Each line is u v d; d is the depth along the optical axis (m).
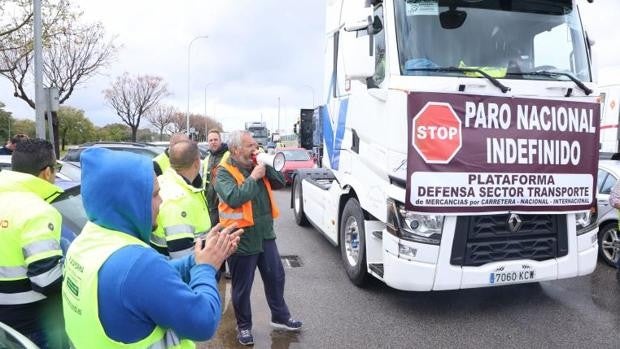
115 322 1.72
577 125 4.81
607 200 6.78
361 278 5.79
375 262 5.43
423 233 4.57
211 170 6.00
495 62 4.85
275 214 4.47
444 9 4.86
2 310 2.67
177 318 1.77
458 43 4.80
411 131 4.43
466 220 4.59
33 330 2.76
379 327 4.77
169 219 3.21
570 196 4.82
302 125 24.25
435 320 4.93
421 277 4.55
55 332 2.80
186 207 3.29
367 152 5.27
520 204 4.65
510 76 4.79
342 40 6.23
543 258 4.85
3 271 2.63
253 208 4.25
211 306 1.92
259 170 4.14
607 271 6.61
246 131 4.33
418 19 4.79
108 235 1.84
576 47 5.16
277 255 4.52
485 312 5.15
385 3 4.85
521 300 5.48
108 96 42.50
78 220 3.89
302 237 8.96
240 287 4.32
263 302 5.50
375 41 5.08
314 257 7.48
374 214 5.08
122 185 1.83
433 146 4.44
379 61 5.02
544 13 5.11
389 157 4.69
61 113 42.72
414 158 4.42
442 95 4.47
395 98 4.59
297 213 10.15
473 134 4.52
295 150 19.58
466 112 4.51
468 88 4.59
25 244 2.59
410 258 4.59
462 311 5.18
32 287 2.65
